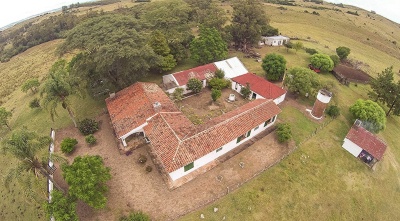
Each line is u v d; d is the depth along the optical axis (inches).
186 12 3176.7
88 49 1632.6
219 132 1316.4
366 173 1422.2
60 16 5118.1
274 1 5866.1
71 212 964.6
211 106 1785.2
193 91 1926.7
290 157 1387.8
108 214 1088.2
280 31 3690.9
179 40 2301.9
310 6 5753.0
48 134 1611.7
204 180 1225.4
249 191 1188.5
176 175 1195.9
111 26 1844.2
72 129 1612.9
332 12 5182.1
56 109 1878.7
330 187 1301.7
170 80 1932.8
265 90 1824.6
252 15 2728.8
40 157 1371.8
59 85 1380.4
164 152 1210.6
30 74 3144.7
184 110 1729.8
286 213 1152.8
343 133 1640.0
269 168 1309.1
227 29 2721.5
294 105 1833.2
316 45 3280.0
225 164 1314.0
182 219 1063.6
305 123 1657.2
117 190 1180.5
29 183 1027.3
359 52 3437.5
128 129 1390.3
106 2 6879.9
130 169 1284.4
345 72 2436.0
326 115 1756.9
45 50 3991.1
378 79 1993.1
